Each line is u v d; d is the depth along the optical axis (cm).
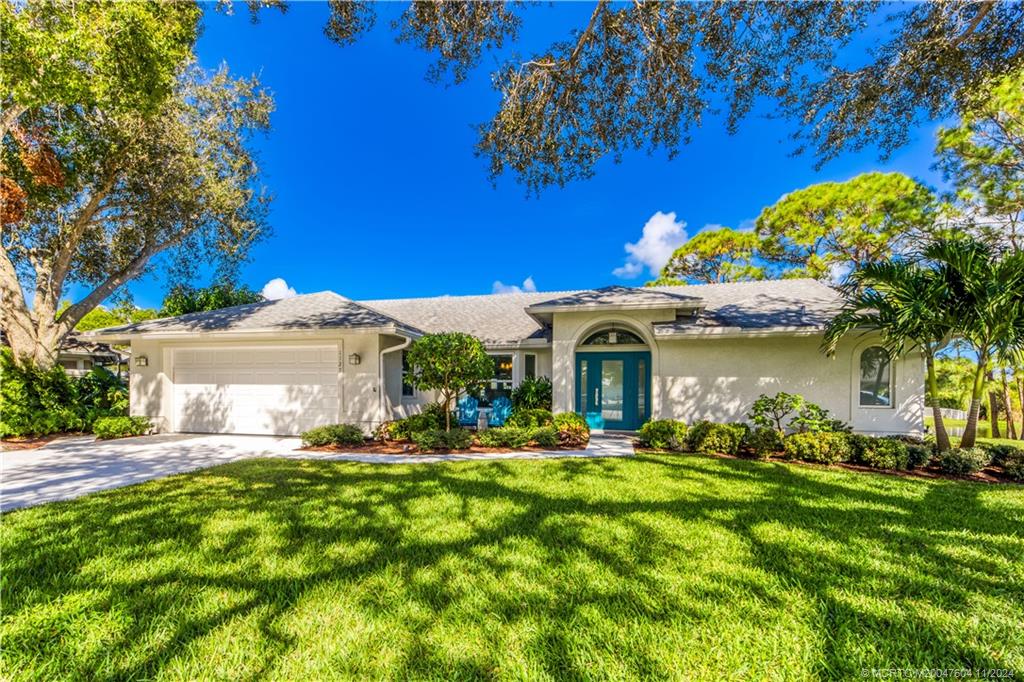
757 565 423
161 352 1401
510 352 1552
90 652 293
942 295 822
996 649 301
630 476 789
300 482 748
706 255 2825
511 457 984
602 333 1442
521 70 823
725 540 485
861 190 1917
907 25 748
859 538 493
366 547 463
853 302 966
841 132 840
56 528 520
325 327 1236
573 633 312
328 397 1315
